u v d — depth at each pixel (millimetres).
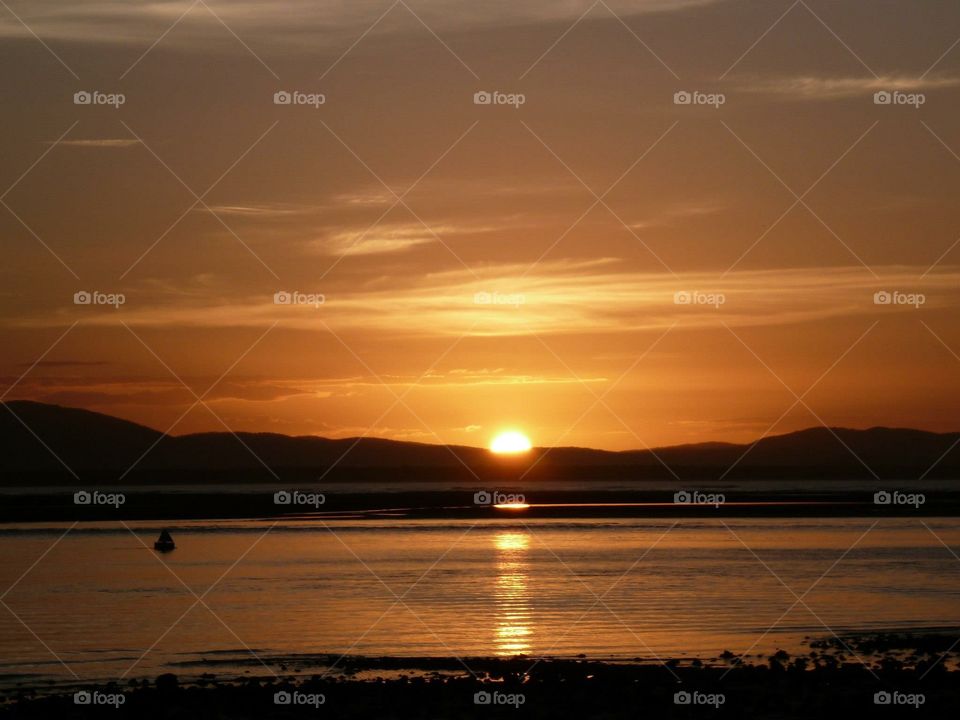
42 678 31344
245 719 26500
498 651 34344
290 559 60625
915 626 37938
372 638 36594
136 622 39969
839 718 26250
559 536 74875
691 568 54594
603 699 27875
